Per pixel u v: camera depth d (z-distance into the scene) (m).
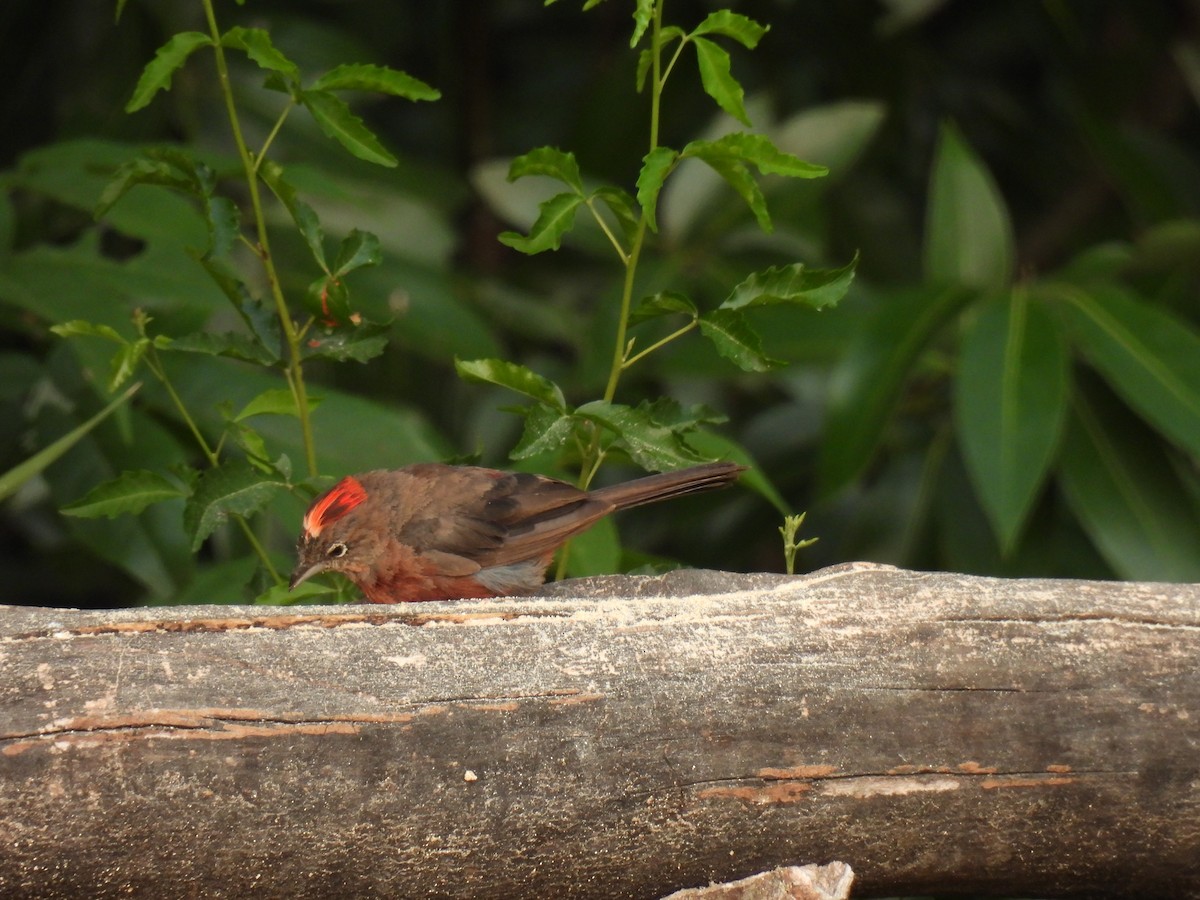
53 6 14.73
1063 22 16.72
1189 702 6.79
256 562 9.61
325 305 8.35
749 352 7.76
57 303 10.16
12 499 14.20
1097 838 6.82
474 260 18.03
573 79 18.38
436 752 6.39
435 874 6.43
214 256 8.12
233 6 14.62
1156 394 11.23
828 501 11.84
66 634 6.42
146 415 10.56
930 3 15.63
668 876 6.65
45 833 6.07
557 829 6.47
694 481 8.81
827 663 6.77
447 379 16.02
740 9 16.66
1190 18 17.55
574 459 10.02
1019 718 6.75
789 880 6.22
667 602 6.96
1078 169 18.36
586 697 6.56
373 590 8.90
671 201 15.19
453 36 17.44
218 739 6.24
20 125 15.15
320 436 9.94
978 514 14.16
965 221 13.84
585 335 14.50
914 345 11.99
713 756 6.58
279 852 6.27
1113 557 11.88
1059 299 11.95
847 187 17.05
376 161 8.07
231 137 14.57
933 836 6.75
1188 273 14.39
